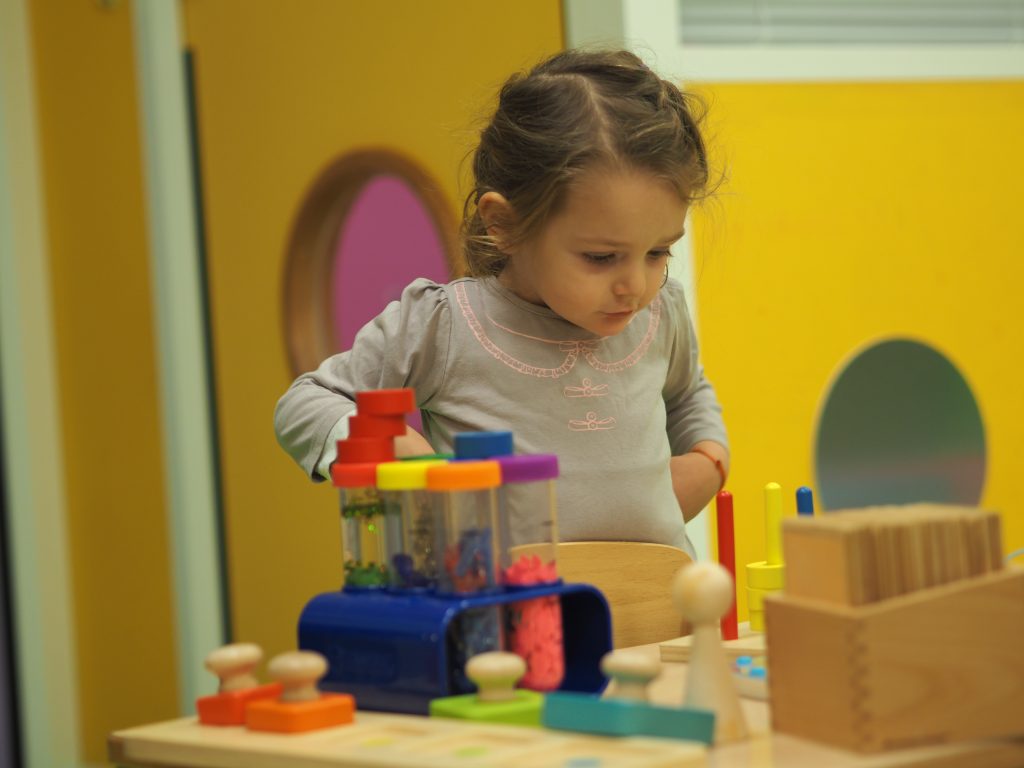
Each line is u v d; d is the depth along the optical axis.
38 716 2.94
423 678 0.90
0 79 2.96
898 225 2.43
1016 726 0.81
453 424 1.33
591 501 1.30
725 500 1.17
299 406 1.29
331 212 2.68
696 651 0.84
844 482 2.37
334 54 2.63
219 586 2.94
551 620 0.96
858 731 0.78
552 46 2.28
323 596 0.99
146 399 2.92
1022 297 2.54
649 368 1.40
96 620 3.01
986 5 2.54
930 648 0.79
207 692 2.89
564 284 1.25
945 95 2.47
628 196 1.20
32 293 3.00
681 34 2.31
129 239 2.92
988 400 2.51
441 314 1.34
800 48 2.35
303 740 0.85
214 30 2.87
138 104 2.88
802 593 0.83
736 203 2.29
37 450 2.98
